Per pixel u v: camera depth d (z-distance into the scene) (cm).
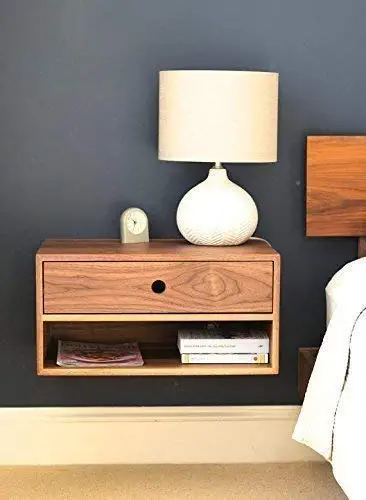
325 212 304
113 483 296
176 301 278
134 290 277
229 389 312
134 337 306
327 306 298
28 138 301
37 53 298
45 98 300
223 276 277
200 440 312
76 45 299
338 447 247
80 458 310
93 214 304
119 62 300
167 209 305
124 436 310
